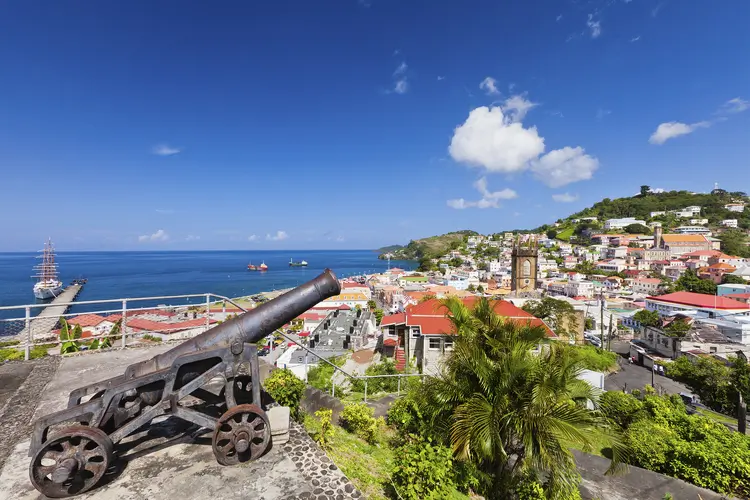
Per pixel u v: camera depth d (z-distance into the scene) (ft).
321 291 16.69
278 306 16.06
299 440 15.10
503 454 24.58
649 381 115.75
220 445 14.40
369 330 159.02
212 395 16.42
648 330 149.28
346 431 30.68
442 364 29.89
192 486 11.98
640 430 39.37
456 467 23.24
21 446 14.25
